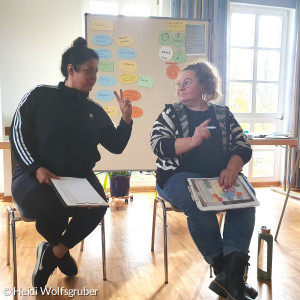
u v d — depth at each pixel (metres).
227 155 1.63
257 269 1.84
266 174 4.48
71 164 1.53
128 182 3.42
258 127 4.39
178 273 1.85
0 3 3.45
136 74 2.33
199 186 1.49
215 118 1.64
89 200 1.31
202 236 1.44
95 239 2.41
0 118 3.53
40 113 1.48
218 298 1.58
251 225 1.47
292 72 4.18
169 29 2.36
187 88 1.65
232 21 4.16
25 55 3.54
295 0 4.22
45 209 1.39
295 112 4.16
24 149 1.42
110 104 2.32
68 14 3.61
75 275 1.82
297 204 3.47
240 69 4.26
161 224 2.76
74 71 1.52
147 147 2.36
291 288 1.71
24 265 1.93
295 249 2.23
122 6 3.85
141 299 1.57
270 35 4.32
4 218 2.90
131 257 2.08
